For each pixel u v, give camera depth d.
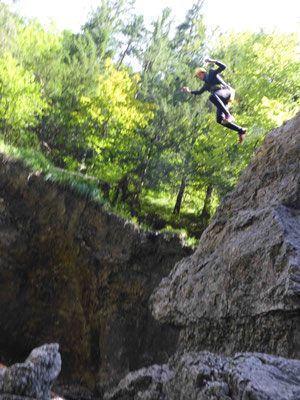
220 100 7.43
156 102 23.77
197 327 5.81
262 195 6.20
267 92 15.68
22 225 12.06
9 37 20.75
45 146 19.83
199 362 3.68
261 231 5.26
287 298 4.22
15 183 12.16
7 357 11.73
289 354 4.13
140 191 18.84
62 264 12.05
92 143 20.62
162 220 18.48
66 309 11.89
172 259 11.84
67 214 12.12
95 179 14.89
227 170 18.88
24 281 12.03
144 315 11.45
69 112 20.48
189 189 22.09
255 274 4.98
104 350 11.18
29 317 11.98
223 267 5.66
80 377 11.43
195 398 3.32
